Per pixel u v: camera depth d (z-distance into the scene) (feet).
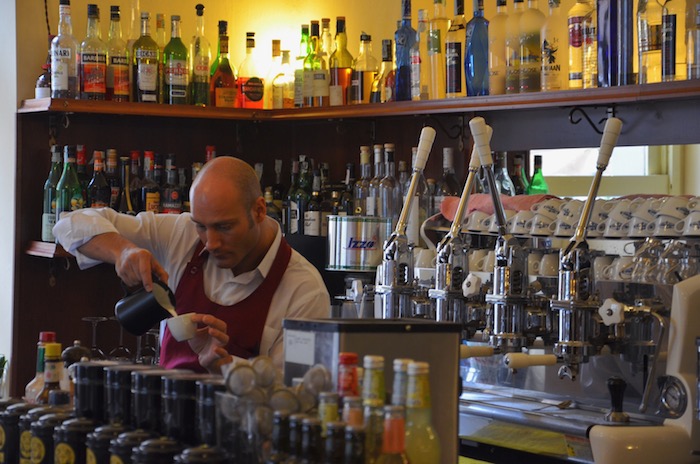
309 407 5.06
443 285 8.18
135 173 13.26
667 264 7.67
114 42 12.79
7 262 13.61
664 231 7.88
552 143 11.44
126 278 7.98
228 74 13.25
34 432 5.95
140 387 5.51
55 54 12.47
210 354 7.26
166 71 12.98
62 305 13.57
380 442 4.73
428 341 5.41
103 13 13.75
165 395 5.38
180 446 5.20
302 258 8.73
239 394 4.94
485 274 8.92
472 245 10.10
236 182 7.83
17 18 13.24
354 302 9.92
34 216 13.30
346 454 4.56
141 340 13.41
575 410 7.73
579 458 7.18
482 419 7.91
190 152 14.11
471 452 8.06
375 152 12.48
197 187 7.81
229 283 8.45
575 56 10.25
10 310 13.47
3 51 13.52
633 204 8.34
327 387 5.11
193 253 8.78
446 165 12.12
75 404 5.93
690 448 7.09
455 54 11.24
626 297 7.58
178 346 8.39
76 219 8.57
